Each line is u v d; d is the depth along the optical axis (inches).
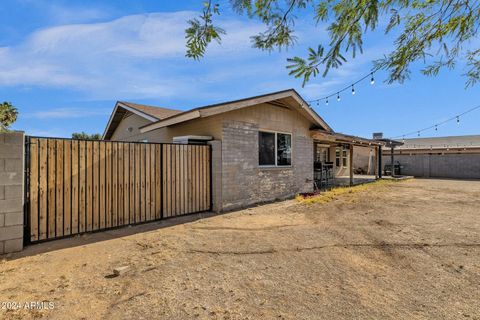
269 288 108.2
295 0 82.1
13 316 88.2
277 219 232.1
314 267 129.4
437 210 267.7
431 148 791.1
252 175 305.6
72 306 94.8
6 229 148.6
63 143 179.9
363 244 162.9
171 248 156.9
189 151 256.1
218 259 139.9
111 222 201.3
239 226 208.1
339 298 100.0
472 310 91.6
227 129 277.9
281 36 91.2
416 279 116.0
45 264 133.2
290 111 369.7
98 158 196.5
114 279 116.6
